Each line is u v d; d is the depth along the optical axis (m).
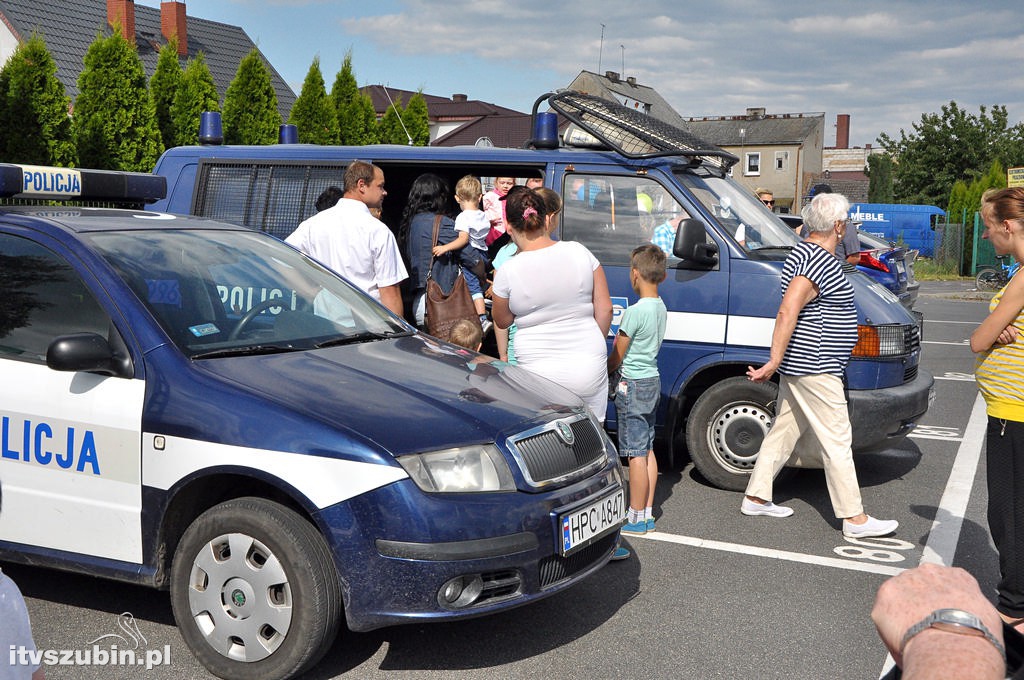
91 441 4.03
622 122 7.16
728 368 6.89
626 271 6.94
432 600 3.63
